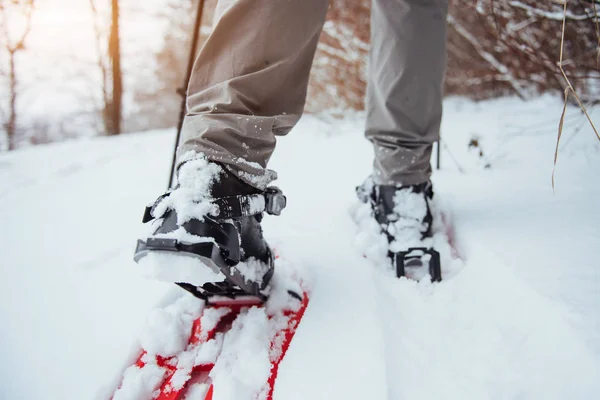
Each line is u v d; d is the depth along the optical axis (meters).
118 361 0.86
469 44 3.48
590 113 2.23
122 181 2.24
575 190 1.33
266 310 0.95
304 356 0.81
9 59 6.13
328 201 1.58
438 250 1.17
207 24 6.17
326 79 4.21
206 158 0.77
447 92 4.24
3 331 0.97
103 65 7.32
